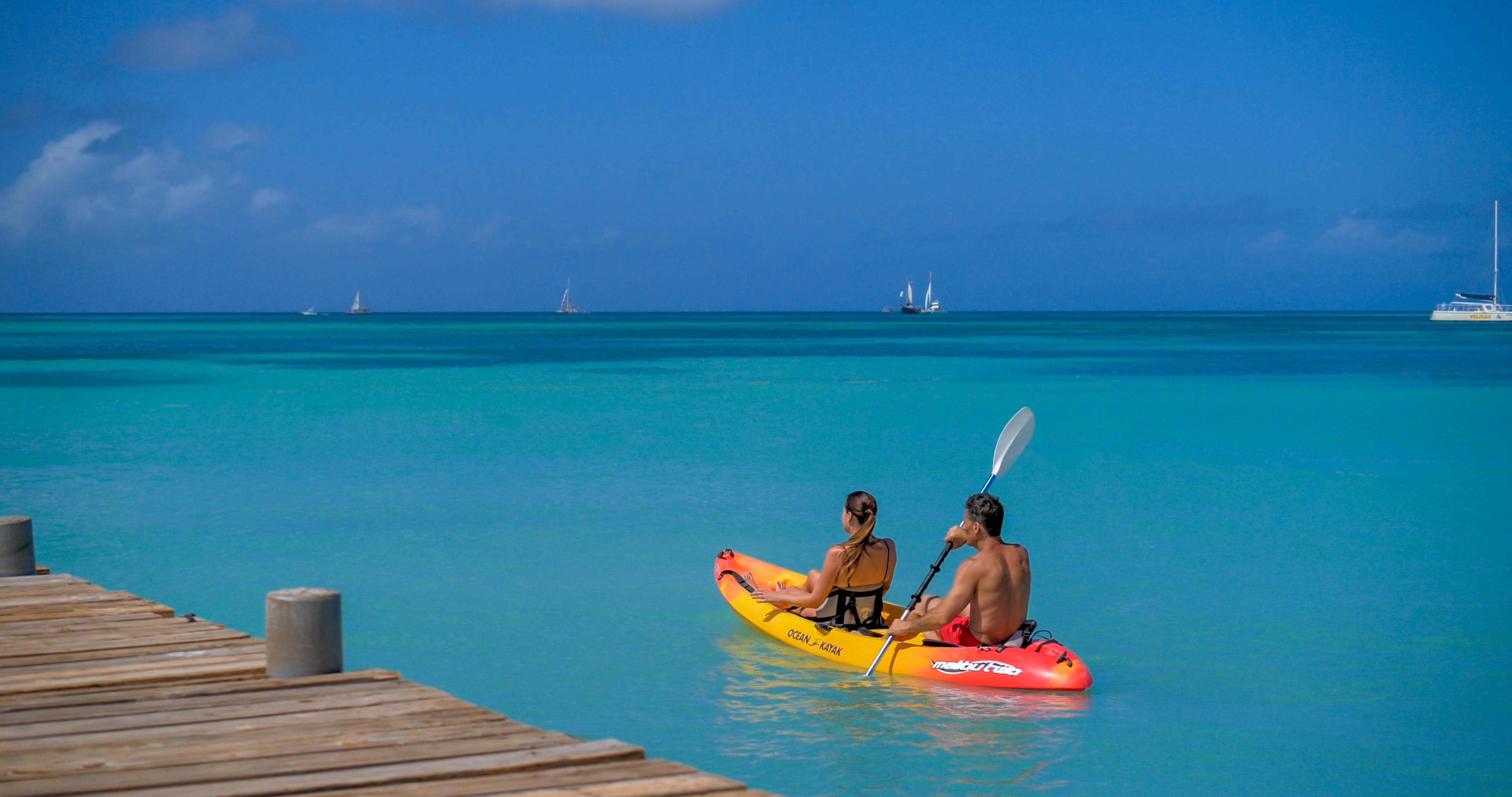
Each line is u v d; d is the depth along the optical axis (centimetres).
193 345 6844
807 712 732
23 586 823
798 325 15150
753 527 1337
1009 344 7856
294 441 2120
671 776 452
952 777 628
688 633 915
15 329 10694
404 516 1388
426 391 3338
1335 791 611
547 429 2348
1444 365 4997
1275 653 861
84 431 2270
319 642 593
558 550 1208
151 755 465
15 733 493
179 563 1134
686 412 2720
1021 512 1447
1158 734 692
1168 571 1128
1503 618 953
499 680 795
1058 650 791
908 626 814
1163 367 4866
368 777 439
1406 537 1291
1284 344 7600
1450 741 684
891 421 2536
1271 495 1580
